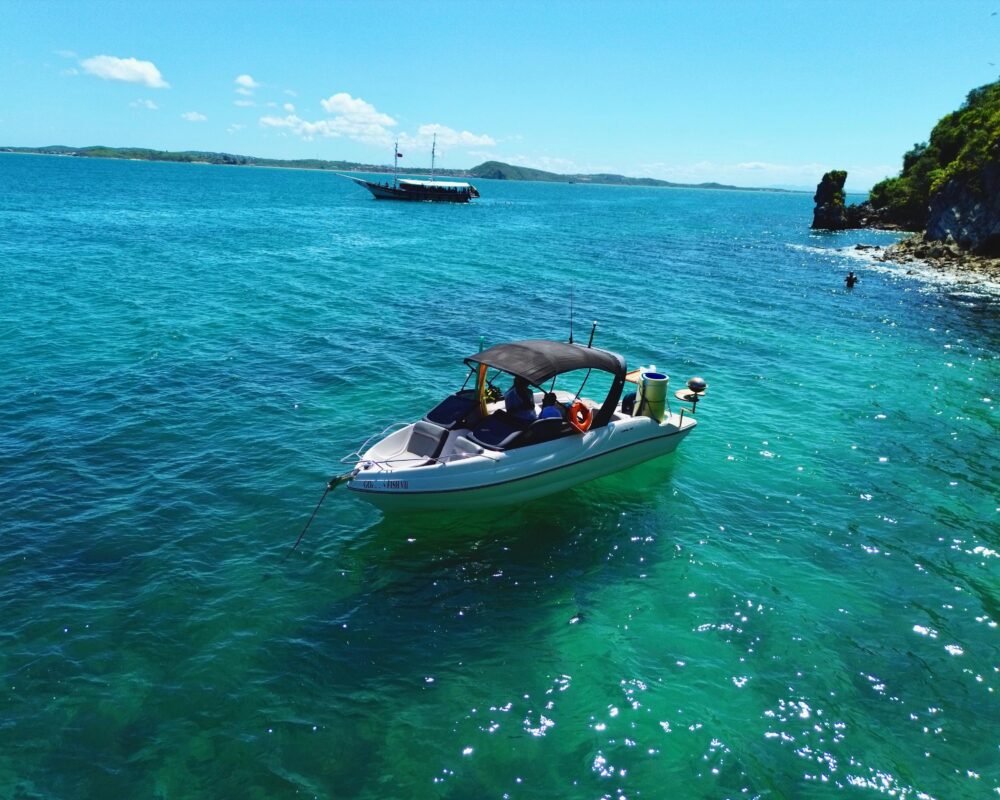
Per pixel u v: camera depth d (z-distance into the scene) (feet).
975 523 41.93
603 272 147.74
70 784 22.33
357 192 554.05
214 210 282.15
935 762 24.54
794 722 26.18
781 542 39.42
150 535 37.19
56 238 159.02
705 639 30.91
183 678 27.17
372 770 23.35
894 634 31.58
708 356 79.30
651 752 24.49
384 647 29.66
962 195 202.69
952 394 67.36
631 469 48.06
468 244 197.47
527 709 26.40
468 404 42.88
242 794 22.18
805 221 444.96
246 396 58.54
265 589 33.19
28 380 59.88
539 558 37.17
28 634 29.12
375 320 89.92
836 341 89.25
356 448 49.21
